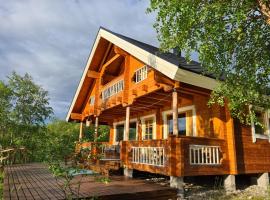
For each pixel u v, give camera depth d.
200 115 9.76
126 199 5.88
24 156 18.66
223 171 7.97
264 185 9.05
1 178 11.38
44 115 25.48
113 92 11.98
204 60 5.43
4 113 22.50
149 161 8.24
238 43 5.67
